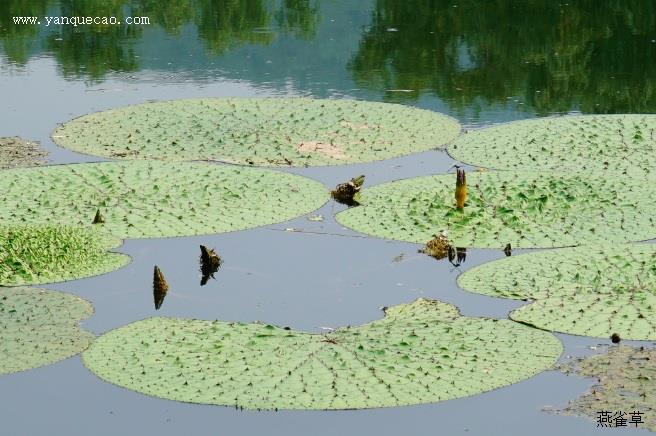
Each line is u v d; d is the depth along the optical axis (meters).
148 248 14.02
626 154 17.12
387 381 10.58
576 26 25.30
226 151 17.56
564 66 22.33
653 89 20.77
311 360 10.97
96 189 15.77
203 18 27.06
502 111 19.59
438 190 15.56
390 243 14.09
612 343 11.21
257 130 18.56
